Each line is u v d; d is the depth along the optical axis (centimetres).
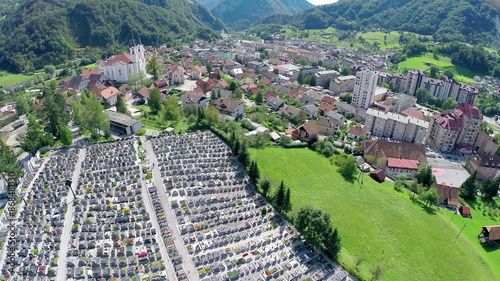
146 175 12975
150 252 9344
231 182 13000
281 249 9869
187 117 19612
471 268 10138
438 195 13800
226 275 8744
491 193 15188
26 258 9019
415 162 16500
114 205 11200
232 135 15438
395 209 12519
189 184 12675
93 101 16038
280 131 18962
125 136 16575
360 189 13675
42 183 12394
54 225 10269
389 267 9800
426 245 10856
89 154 14612
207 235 10112
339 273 9081
